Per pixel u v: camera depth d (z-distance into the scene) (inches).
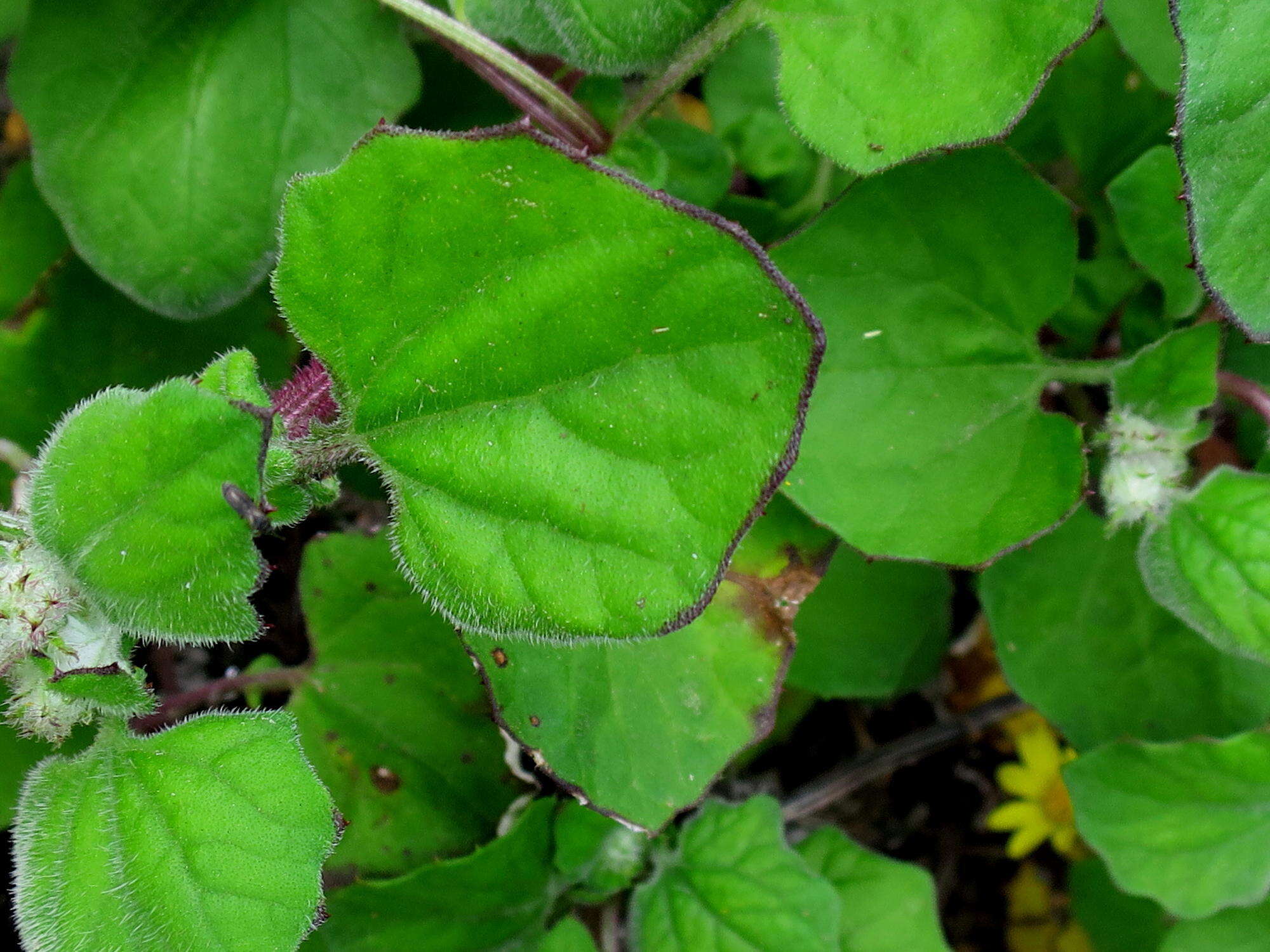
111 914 5.1
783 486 6.3
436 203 4.9
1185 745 7.2
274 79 6.8
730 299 4.7
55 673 5.2
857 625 7.9
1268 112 5.4
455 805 7.0
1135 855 7.4
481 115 7.5
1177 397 6.5
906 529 6.4
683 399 4.8
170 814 5.1
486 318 5.0
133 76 6.8
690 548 4.8
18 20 6.8
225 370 5.2
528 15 6.1
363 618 7.0
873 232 6.5
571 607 4.9
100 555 5.1
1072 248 6.5
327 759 6.9
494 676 5.9
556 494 5.0
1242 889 7.4
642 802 6.1
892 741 9.3
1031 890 9.9
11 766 6.1
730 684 6.3
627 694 6.2
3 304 7.6
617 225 4.7
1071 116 7.9
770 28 5.9
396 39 6.9
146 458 4.9
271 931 5.0
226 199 6.8
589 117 6.4
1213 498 6.4
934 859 9.8
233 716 5.3
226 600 5.1
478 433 5.1
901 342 6.6
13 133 9.0
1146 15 6.8
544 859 7.1
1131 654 7.5
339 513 8.1
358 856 6.8
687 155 7.1
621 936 7.6
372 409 5.3
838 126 5.7
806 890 7.0
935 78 5.6
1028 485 6.5
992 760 9.7
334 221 5.0
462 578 5.0
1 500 7.2
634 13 5.9
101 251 6.8
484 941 7.1
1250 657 6.3
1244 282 5.6
